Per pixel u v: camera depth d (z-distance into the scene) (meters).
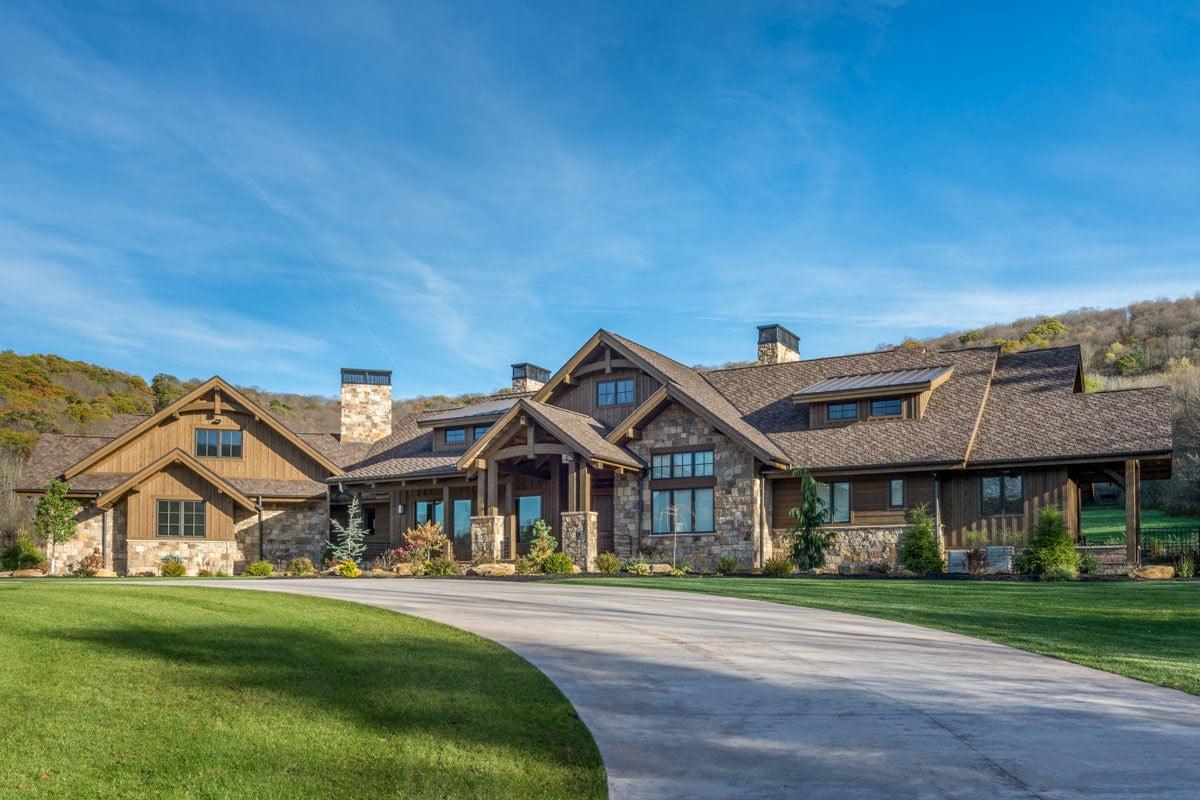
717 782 7.30
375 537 38.41
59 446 36.34
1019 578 23.72
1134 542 26.25
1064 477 27.78
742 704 9.49
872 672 10.95
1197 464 41.62
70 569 33.91
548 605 16.72
